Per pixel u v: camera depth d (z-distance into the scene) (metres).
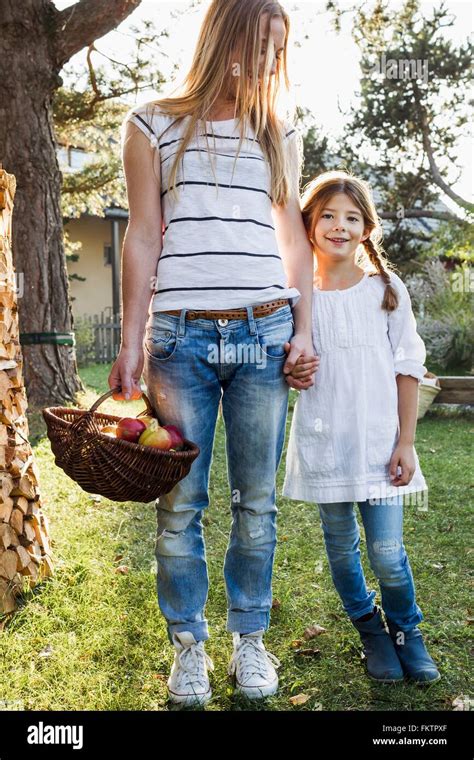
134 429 1.86
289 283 2.10
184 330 1.89
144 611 2.53
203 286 1.88
